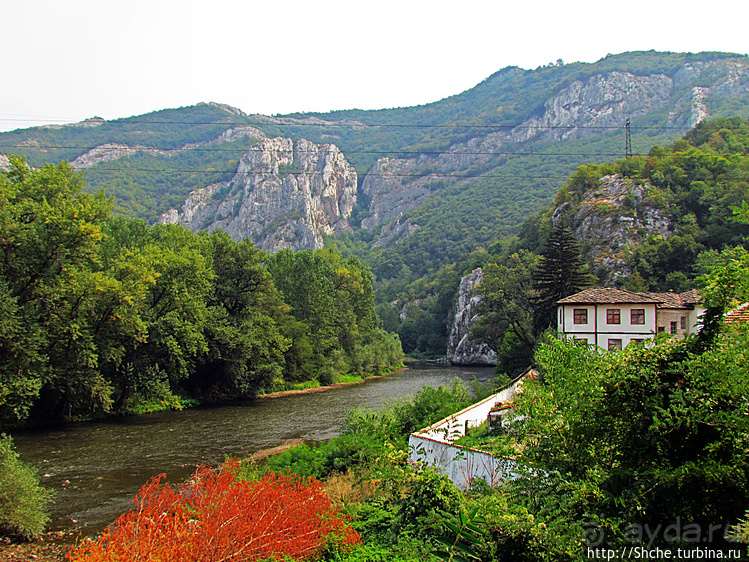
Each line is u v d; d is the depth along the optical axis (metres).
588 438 7.64
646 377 7.33
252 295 57.12
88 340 36.94
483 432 19.81
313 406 46.81
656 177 81.00
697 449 7.03
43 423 36.19
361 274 101.19
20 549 15.06
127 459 26.14
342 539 10.12
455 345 110.88
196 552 8.43
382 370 84.06
